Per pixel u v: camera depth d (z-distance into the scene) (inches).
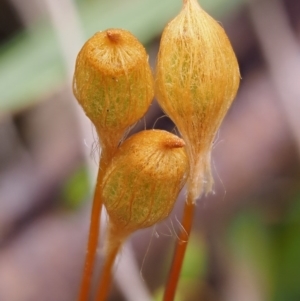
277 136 2.9
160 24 2.4
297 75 2.9
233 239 2.7
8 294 2.5
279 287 2.6
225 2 2.7
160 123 2.8
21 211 2.8
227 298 2.6
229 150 2.8
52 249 2.6
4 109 2.4
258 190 2.8
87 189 2.7
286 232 2.6
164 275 2.6
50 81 2.4
